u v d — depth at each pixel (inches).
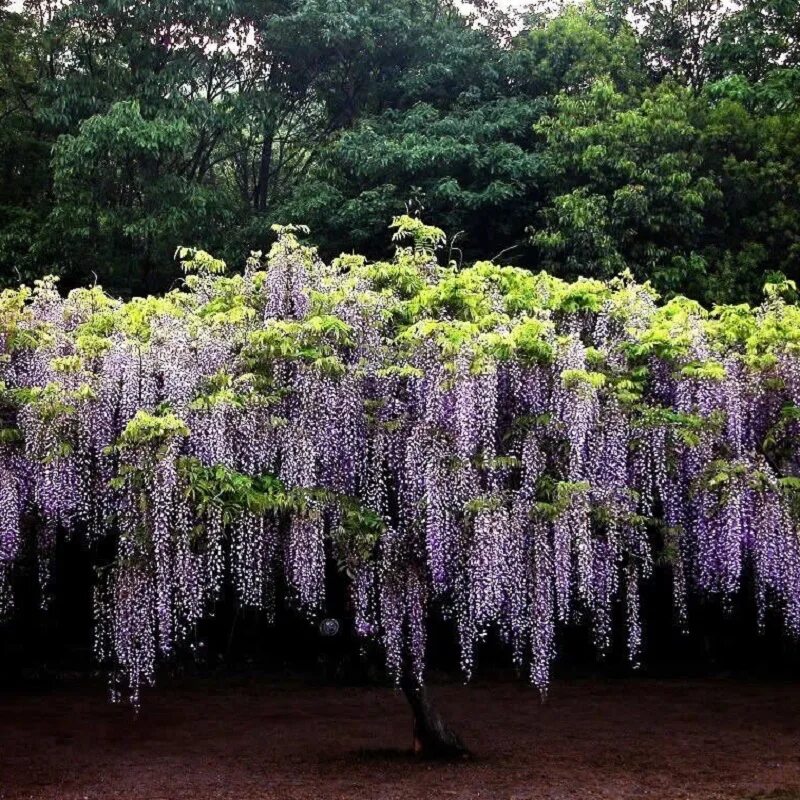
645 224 717.3
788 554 336.8
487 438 305.6
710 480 329.4
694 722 429.7
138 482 291.9
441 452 305.0
